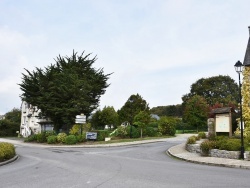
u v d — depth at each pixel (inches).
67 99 1592.0
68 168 531.2
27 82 1673.2
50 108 1590.8
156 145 1138.0
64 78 1595.7
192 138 888.9
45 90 1649.9
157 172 471.8
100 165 572.7
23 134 2659.9
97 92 1721.2
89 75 1716.3
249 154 623.8
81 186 355.9
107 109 1923.0
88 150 1016.2
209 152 724.7
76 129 1549.0
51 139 1470.2
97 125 1927.9
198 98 2137.1
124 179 403.9
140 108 2066.9
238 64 676.1
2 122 2851.9
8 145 730.2
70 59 1786.4
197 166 561.3
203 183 370.3
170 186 351.6
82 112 1603.1
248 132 892.0
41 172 484.4
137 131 1574.8
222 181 384.8
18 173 476.7
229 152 664.4
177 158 727.1
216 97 2829.7
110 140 1418.6
